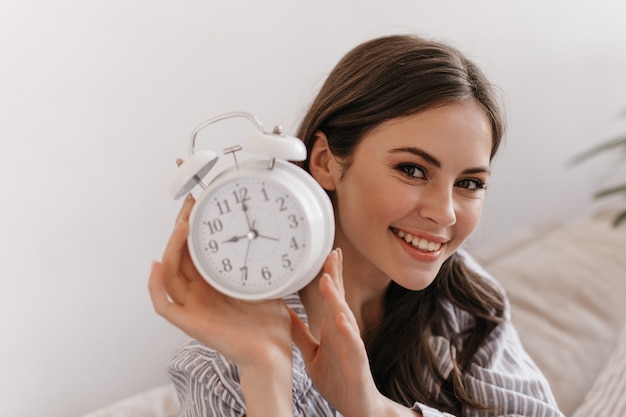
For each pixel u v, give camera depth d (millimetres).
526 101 2086
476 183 736
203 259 555
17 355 1216
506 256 1782
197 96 1288
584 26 2215
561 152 2354
